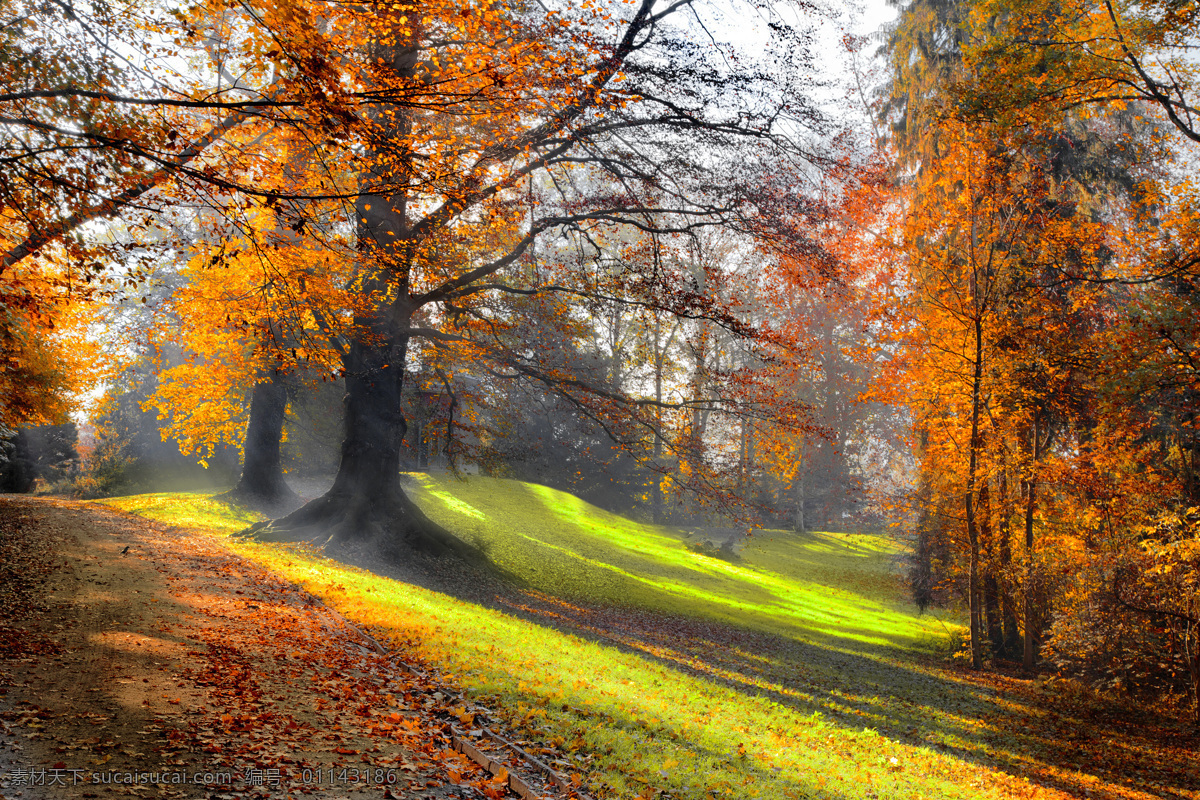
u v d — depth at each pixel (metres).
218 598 12.42
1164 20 13.34
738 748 9.14
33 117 8.62
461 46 11.27
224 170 9.52
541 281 22.64
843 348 25.77
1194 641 17.27
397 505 22.83
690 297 19.66
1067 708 18.27
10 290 10.63
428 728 7.42
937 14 26.52
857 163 20.55
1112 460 20.47
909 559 29.72
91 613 10.43
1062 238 21.39
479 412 32.22
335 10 8.98
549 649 13.19
